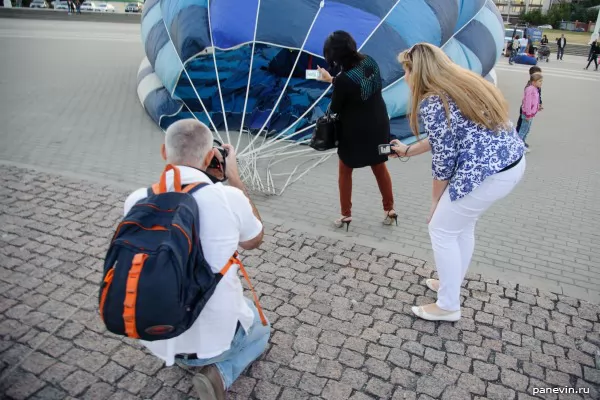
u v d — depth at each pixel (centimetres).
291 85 749
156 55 757
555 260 402
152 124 769
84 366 273
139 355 283
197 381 221
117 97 943
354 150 395
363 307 332
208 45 620
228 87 753
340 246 411
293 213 471
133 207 184
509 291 355
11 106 847
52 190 495
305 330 307
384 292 349
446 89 254
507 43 2273
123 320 171
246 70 775
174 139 201
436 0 661
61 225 425
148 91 810
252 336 241
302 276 365
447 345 298
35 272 357
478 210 272
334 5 606
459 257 295
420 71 262
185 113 737
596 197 539
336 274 369
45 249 386
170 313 170
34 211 448
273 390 262
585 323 322
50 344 288
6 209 449
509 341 303
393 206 462
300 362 281
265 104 729
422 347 296
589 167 643
